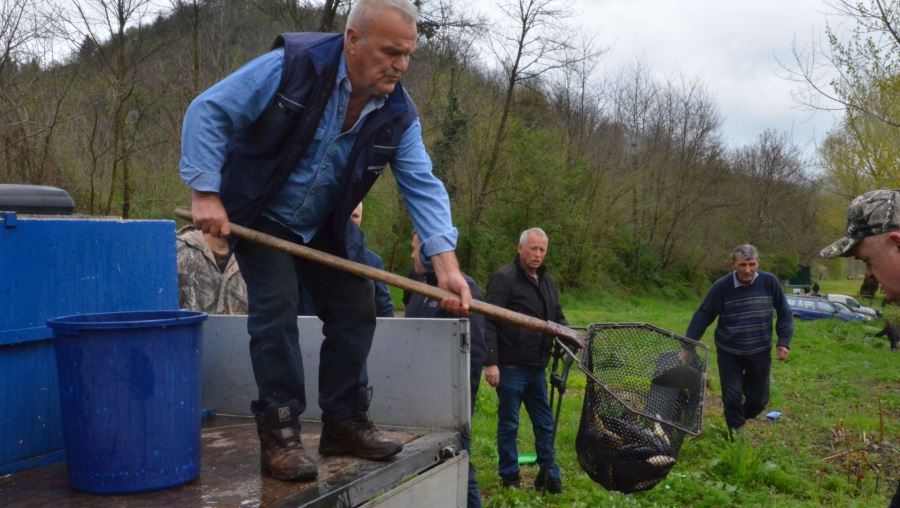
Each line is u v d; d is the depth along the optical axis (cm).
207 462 278
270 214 271
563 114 3331
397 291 2286
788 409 998
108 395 235
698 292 3922
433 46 2494
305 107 253
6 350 268
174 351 245
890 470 714
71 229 288
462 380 320
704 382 340
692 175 3831
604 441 326
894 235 232
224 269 475
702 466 684
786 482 651
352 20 250
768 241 4256
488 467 677
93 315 260
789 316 756
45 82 1358
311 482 253
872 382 1262
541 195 3031
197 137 245
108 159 1516
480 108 2820
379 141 273
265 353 266
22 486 251
